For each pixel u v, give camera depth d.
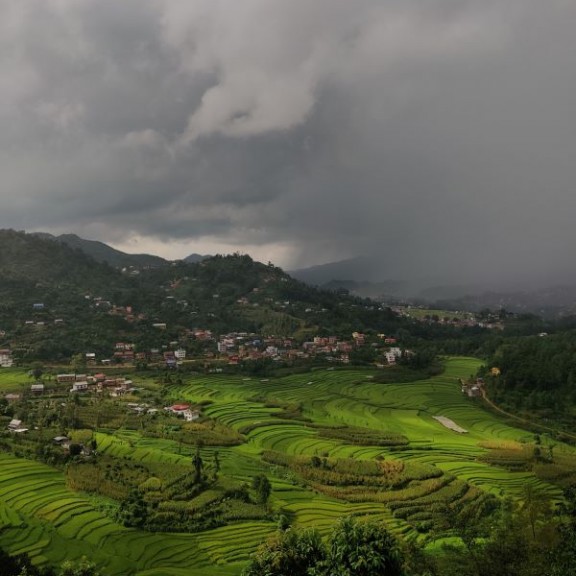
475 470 122.94
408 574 48.56
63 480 107.56
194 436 140.62
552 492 109.31
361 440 143.75
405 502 103.00
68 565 58.28
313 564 41.69
